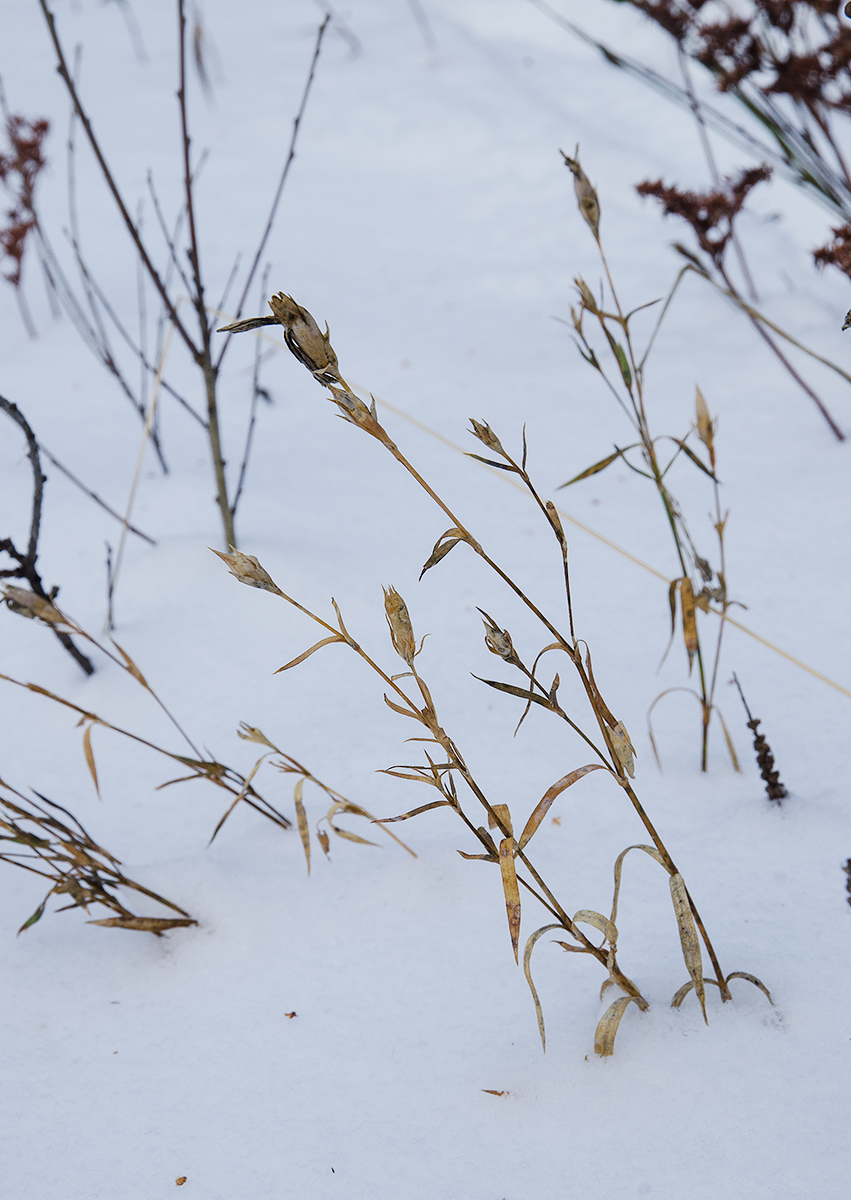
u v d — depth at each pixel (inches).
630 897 34.2
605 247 76.6
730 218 44.1
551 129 91.1
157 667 40.1
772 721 37.8
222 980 33.6
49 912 34.9
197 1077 32.2
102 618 42.1
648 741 37.6
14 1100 32.1
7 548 35.5
